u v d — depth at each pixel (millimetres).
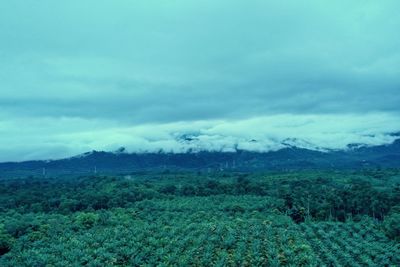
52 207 117250
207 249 72875
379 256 71438
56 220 95188
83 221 94125
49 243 78688
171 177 197500
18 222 89250
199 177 195000
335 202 114688
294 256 68500
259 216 106000
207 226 90625
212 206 117375
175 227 90312
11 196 133125
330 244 80750
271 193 137125
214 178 190625
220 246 76438
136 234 83750
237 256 68000
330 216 110875
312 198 121062
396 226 87688
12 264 66062
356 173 198500
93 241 78312
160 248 73250
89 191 138000
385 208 112875
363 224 99875
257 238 82125
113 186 147000
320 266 66562
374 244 81125
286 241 79312
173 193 141625
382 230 92812
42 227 88000
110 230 87500
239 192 141750
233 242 77812
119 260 68750
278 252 71188
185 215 106562
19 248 75438
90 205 117438
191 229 88812
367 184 145125
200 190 143625
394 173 193875
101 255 68938
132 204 119375
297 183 153500
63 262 65000
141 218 103875
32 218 96188
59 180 191500
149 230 87438
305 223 104188
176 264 66312
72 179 197500
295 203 116500
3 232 81188
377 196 118625
